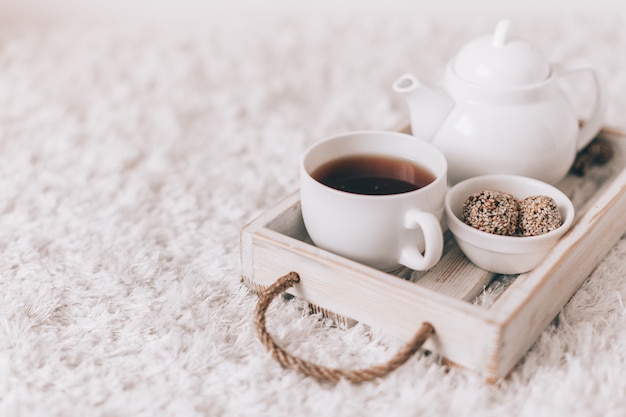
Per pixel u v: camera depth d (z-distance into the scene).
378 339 0.71
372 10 1.42
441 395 0.67
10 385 0.69
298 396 0.67
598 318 0.73
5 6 1.41
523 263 0.73
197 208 0.89
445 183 0.72
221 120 1.08
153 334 0.73
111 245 0.83
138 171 0.96
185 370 0.69
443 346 0.67
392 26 1.31
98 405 0.67
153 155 0.99
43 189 0.92
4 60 1.21
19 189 0.92
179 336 0.72
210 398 0.67
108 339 0.73
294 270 0.72
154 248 0.83
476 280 0.73
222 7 1.43
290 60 1.23
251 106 1.11
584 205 0.82
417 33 1.28
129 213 0.88
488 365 0.66
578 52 1.20
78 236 0.85
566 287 0.72
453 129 0.79
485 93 0.77
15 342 0.72
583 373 0.68
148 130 1.05
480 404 0.66
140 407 0.66
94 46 1.26
